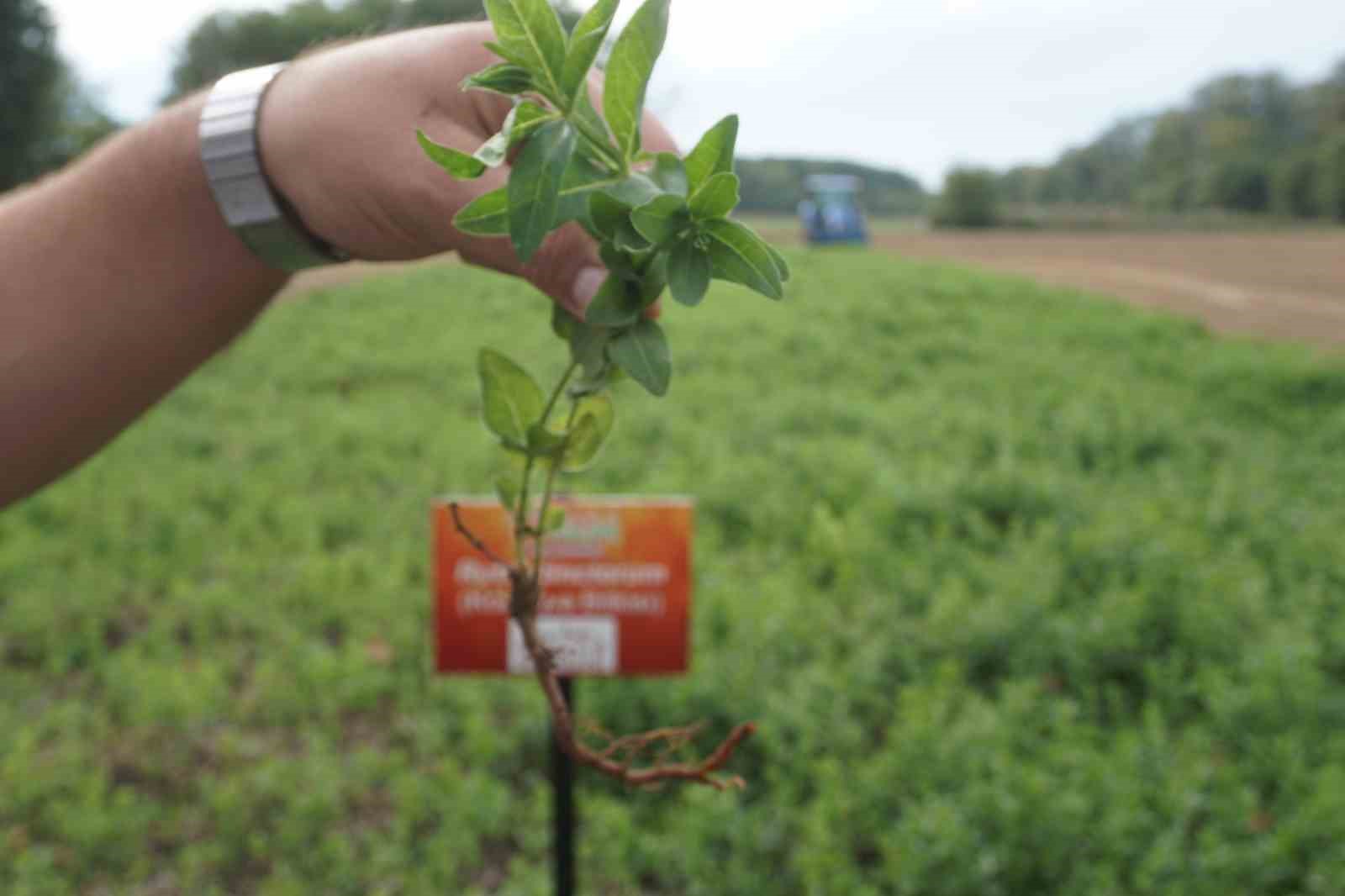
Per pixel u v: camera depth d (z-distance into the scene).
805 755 3.53
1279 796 3.28
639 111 0.50
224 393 9.29
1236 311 18.22
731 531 5.88
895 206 92.88
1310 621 4.43
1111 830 3.00
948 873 2.90
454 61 0.83
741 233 0.47
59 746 3.75
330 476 6.99
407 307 14.91
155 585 5.14
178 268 0.92
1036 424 8.24
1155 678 3.95
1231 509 6.00
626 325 0.58
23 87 24.30
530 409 0.70
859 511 5.86
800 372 10.53
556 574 1.98
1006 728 3.51
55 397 0.93
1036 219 57.47
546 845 3.21
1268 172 62.03
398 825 3.25
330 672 4.12
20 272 0.91
